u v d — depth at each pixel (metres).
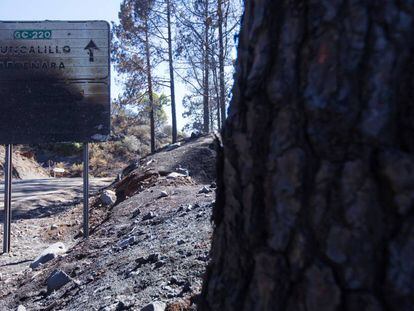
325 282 1.56
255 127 1.75
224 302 1.86
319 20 1.62
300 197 1.63
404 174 1.47
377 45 1.52
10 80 10.23
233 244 1.86
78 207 15.82
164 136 57.84
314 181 1.60
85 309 4.91
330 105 1.57
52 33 10.25
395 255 1.47
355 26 1.55
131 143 47.72
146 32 35.16
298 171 1.63
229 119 1.89
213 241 2.05
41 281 7.02
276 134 1.69
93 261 7.06
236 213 1.84
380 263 1.50
